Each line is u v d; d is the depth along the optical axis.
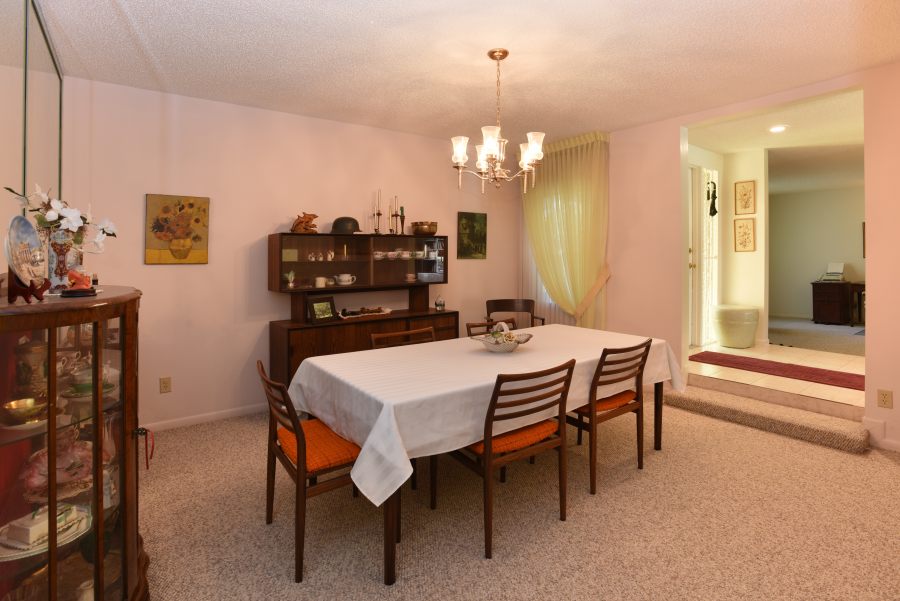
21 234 1.41
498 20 2.51
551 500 2.59
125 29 2.59
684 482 2.78
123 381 1.65
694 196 5.96
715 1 2.34
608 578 1.96
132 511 1.71
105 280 3.37
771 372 4.68
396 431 1.87
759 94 3.63
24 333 1.30
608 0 2.33
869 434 3.27
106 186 3.35
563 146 4.98
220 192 3.78
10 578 1.39
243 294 3.92
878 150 3.16
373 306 4.60
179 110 3.60
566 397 2.40
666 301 4.38
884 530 2.28
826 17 2.49
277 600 1.84
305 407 2.62
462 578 1.96
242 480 2.81
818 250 8.76
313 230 3.99
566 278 5.08
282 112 4.03
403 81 3.35
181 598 1.84
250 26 2.57
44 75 2.46
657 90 3.54
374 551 2.14
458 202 5.14
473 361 2.62
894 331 3.16
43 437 1.36
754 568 2.01
